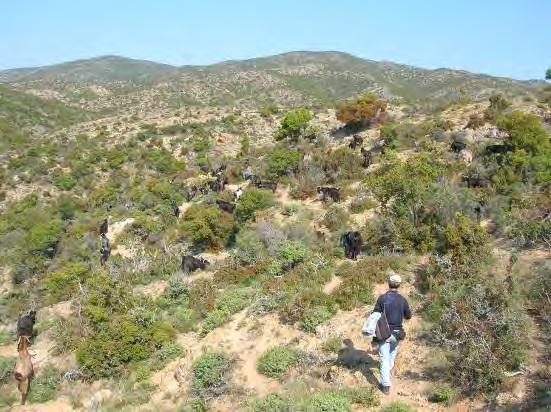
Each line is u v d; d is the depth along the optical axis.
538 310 9.21
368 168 23.20
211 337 12.03
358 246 13.87
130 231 23.66
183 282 15.44
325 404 7.99
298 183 23.02
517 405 7.27
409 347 9.35
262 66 143.75
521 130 19.64
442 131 25.34
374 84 121.69
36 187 47.81
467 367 7.96
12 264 26.23
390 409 7.75
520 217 13.44
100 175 48.56
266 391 9.52
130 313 13.77
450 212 13.73
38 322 16.23
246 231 19.41
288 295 12.29
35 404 11.53
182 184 31.94
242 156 38.84
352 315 10.94
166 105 107.06
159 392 10.81
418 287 11.24
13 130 74.81
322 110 45.72
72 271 19.05
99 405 10.63
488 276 10.23
